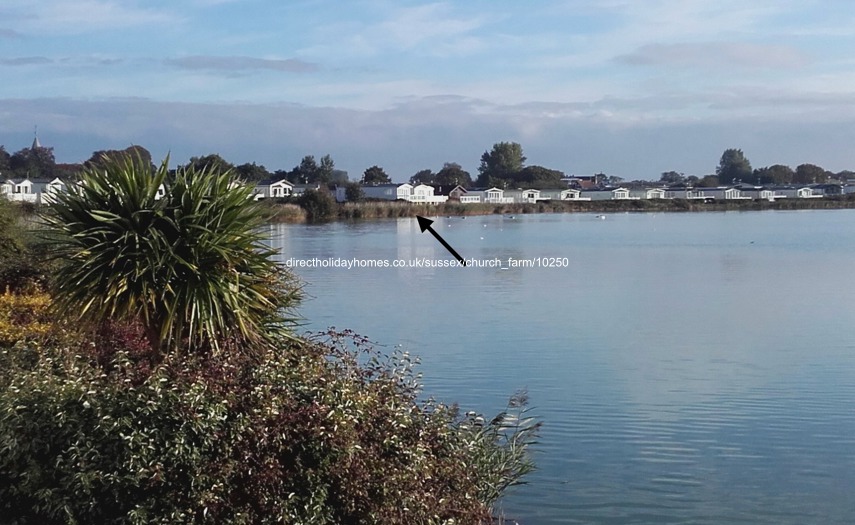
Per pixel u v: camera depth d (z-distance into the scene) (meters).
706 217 118.88
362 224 93.25
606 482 12.44
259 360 8.67
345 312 28.77
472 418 11.52
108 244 9.55
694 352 21.80
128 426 7.31
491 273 42.19
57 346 9.88
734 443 14.27
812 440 14.46
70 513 7.26
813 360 20.67
